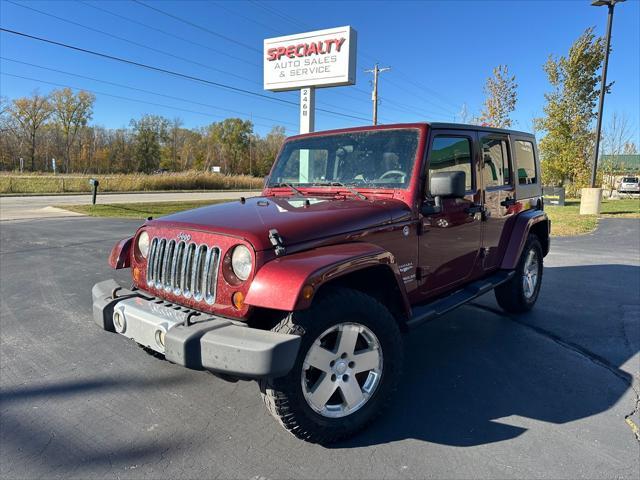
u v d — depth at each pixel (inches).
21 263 307.6
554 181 1082.1
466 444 103.7
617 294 233.3
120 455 99.6
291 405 93.9
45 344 164.4
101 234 450.0
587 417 115.5
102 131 3297.2
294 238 99.3
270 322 100.0
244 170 3641.7
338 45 599.2
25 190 1262.3
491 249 169.8
